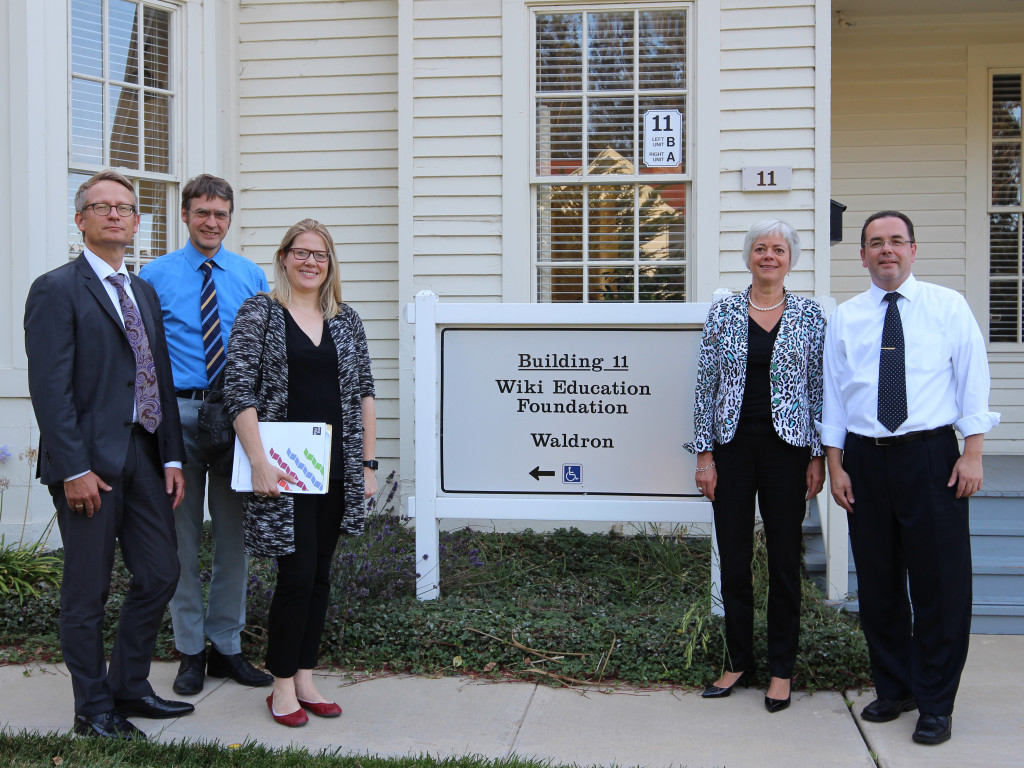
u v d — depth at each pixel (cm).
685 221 612
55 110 557
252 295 399
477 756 317
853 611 464
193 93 639
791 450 356
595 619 431
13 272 541
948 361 339
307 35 677
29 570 481
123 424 330
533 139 618
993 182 745
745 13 590
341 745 330
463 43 618
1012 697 378
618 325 459
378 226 673
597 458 461
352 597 439
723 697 378
